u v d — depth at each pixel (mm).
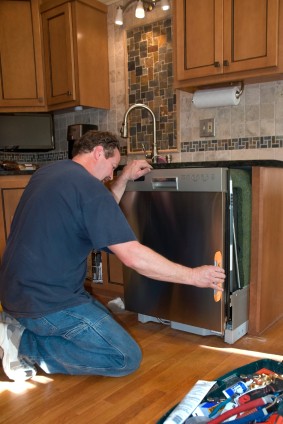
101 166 1462
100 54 2709
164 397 1275
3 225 2375
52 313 1337
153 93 2570
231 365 1481
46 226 1296
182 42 2109
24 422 1159
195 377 1397
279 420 1010
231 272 1634
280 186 1833
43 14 2682
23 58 2727
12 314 1358
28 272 1312
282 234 1893
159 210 1709
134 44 2627
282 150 2096
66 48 2582
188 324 1723
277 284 1889
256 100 2160
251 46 1889
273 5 1801
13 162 2838
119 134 2777
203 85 2129
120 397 1282
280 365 1341
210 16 2000
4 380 1418
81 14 2553
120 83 2738
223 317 1620
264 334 1769
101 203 1268
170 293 1758
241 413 1088
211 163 1673
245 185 1677
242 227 1681
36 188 1352
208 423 1062
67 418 1173
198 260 1618
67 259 1343
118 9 2473
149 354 1593
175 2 2111
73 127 2689
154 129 2363
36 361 1411
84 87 2607
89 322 1357
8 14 2686
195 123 2400
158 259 1254
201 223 1594
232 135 2264
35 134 2945
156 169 1706
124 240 1247
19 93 2756
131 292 1911
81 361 1375
